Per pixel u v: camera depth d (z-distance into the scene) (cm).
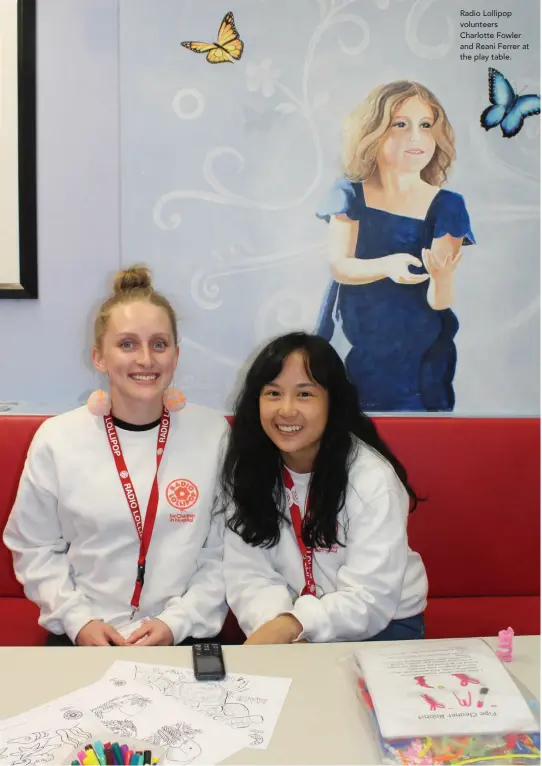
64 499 144
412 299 203
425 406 206
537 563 192
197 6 191
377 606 130
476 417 194
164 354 143
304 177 198
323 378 137
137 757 76
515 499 191
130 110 194
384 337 204
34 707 87
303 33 193
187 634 139
